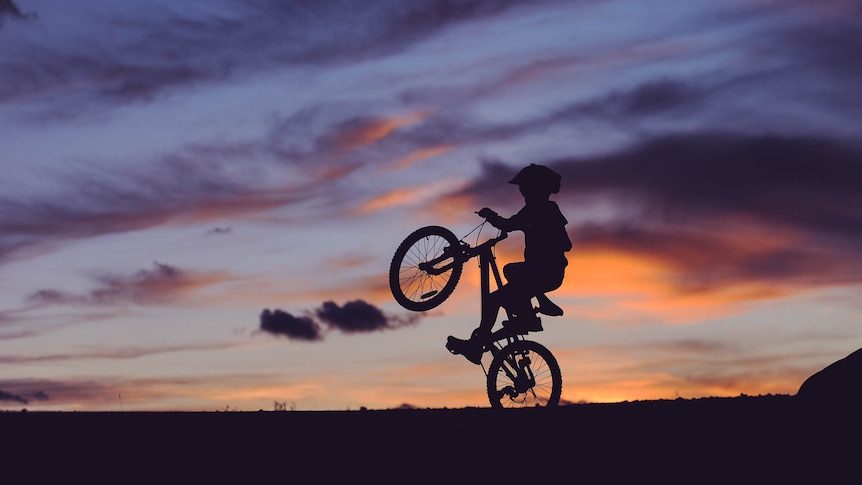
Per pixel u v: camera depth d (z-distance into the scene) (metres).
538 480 6.48
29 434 7.45
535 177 10.20
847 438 7.11
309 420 8.11
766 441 7.15
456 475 6.58
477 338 10.18
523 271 10.00
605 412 8.17
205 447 7.12
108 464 6.73
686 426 7.56
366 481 6.46
